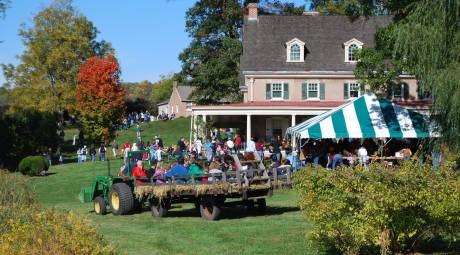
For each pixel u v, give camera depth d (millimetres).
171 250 13047
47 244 8453
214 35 65250
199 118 44375
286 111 43031
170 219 18156
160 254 12641
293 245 13016
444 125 21641
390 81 32688
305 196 11266
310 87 49438
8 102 80438
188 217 18562
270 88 49562
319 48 50969
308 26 52719
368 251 11750
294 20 53250
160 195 17688
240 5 64438
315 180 11141
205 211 17750
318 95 49281
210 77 60969
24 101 67125
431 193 10180
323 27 52594
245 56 50719
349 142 33844
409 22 22750
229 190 17016
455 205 10258
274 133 50406
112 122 61656
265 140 50344
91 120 59906
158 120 94250
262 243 13430
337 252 12086
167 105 124312
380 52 31688
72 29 69625
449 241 12531
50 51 68625
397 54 25156
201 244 13625
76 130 82375
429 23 21844
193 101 64750
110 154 55531
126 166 20438
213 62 61438
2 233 9438
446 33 21234
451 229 10898
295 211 19078
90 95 60188
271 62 50125
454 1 21016
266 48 51281
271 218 17516
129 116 91188
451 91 20641
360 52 32656
